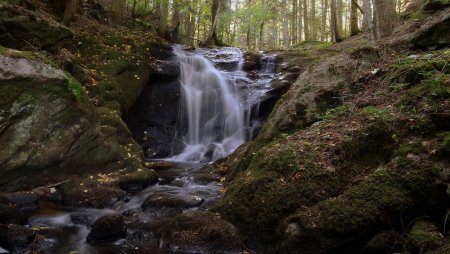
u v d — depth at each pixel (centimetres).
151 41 1232
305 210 454
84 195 623
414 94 534
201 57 1327
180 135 1113
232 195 531
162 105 1116
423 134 470
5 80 606
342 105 651
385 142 493
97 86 913
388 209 408
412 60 628
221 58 1379
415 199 409
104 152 736
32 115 636
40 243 480
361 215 406
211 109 1188
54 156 665
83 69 926
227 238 463
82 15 1257
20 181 633
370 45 795
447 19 682
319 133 584
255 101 1141
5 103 602
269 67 1350
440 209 407
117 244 492
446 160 427
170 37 1834
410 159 435
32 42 834
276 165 528
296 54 1384
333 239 409
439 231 382
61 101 667
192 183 745
